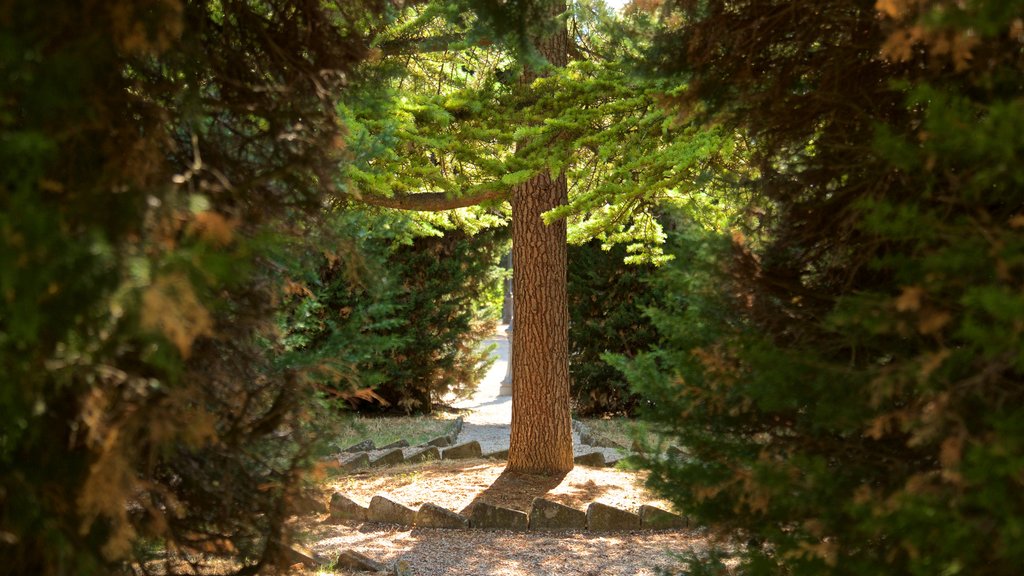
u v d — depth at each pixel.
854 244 2.93
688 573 3.31
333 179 3.01
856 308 2.40
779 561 2.82
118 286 1.73
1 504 1.96
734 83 3.19
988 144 1.97
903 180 2.56
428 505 6.88
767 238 3.28
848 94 2.92
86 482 1.93
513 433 8.15
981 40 2.19
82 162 2.14
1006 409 2.14
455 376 14.77
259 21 3.03
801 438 2.89
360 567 5.65
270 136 2.92
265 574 2.94
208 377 2.66
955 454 2.04
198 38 2.66
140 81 2.55
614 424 12.73
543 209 7.95
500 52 7.41
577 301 13.81
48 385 2.03
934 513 2.04
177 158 2.72
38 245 1.60
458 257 14.38
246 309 2.85
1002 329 1.92
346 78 3.16
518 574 5.65
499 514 6.84
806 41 2.99
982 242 2.09
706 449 3.10
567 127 6.39
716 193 5.97
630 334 13.59
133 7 1.91
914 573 2.20
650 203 7.34
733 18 3.04
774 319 3.00
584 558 6.02
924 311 2.21
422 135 7.04
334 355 3.14
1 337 1.72
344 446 10.49
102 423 1.93
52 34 1.85
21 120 2.09
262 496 2.89
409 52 6.55
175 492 2.85
